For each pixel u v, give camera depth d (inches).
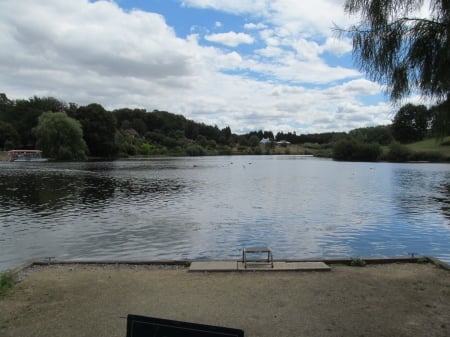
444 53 190.4
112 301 299.4
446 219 880.9
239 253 587.8
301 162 4028.1
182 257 565.6
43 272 384.5
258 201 1164.5
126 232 735.7
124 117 7504.9
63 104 5241.1
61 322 260.4
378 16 199.0
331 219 877.8
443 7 191.0
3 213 946.1
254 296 307.0
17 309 284.8
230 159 4918.8
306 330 244.5
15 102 5285.4
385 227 791.7
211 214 936.9
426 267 390.3
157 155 5797.2
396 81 205.9
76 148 3666.3
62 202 1127.6
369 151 4185.5
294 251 603.8
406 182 1800.0
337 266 398.3
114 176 2038.6
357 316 266.4
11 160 3506.4
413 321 258.2
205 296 308.3
